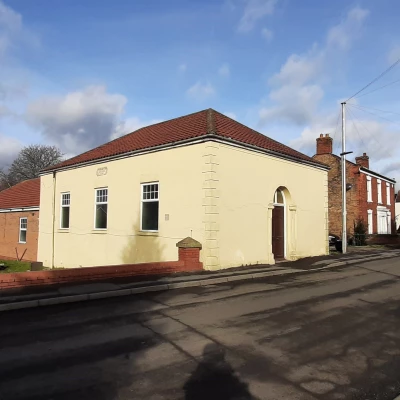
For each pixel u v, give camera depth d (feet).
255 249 45.47
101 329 20.47
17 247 79.61
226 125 49.16
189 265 39.09
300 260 51.75
